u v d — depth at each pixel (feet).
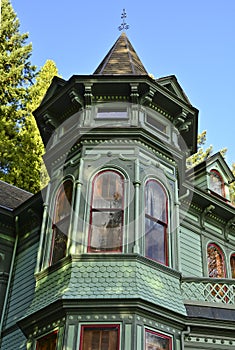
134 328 29.94
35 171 79.46
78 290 31.83
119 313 30.68
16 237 48.37
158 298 32.55
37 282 36.19
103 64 48.70
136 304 30.71
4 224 48.29
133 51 52.60
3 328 43.04
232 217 51.29
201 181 53.98
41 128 46.47
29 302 41.52
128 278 32.48
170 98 42.60
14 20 103.91
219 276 47.37
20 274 45.11
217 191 54.13
